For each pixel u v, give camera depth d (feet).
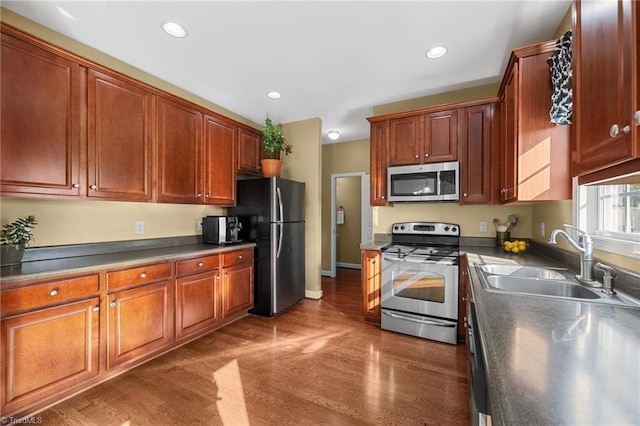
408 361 7.38
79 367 5.82
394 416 5.41
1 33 5.31
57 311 5.51
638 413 1.59
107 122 6.94
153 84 8.80
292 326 9.70
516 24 6.37
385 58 7.79
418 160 9.53
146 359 7.43
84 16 6.10
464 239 9.96
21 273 5.19
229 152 10.59
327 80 9.09
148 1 5.66
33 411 5.44
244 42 7.06
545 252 7.56
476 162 8.71
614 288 4.17
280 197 10.82
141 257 7.17
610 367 2.11
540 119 5.68
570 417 1.56
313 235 12.80
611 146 2.61
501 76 8.84
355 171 17.16
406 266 8.95
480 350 3.24
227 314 9.48
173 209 9.62
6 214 6.11
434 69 8.40
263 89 9.76
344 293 13.73
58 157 6.08
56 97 6.05
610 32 2.64
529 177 5.75
